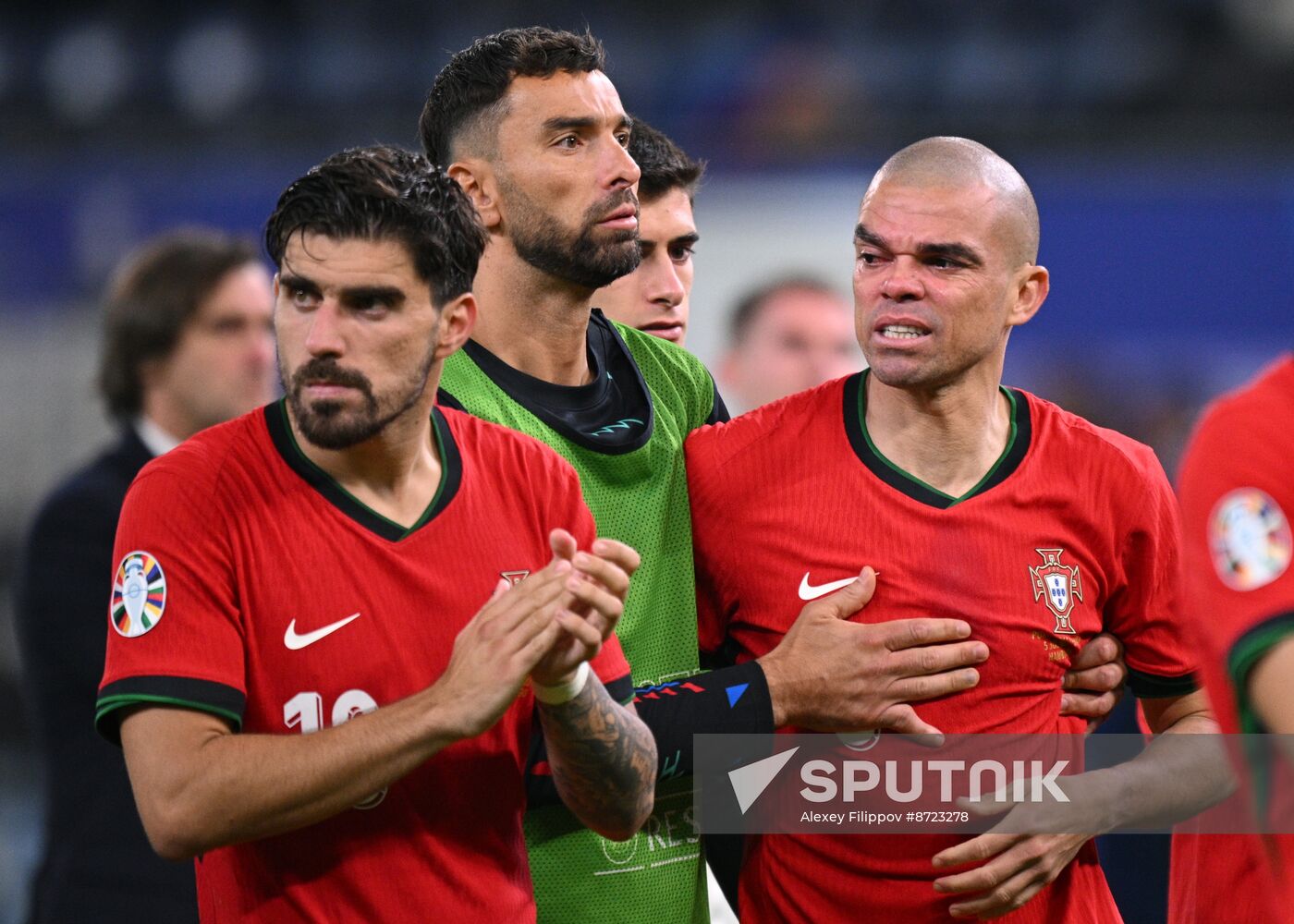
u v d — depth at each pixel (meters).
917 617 10.35
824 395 11.07
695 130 37.78
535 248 10.85
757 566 10.80
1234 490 6.50
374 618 8.58
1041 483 10.54
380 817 8.52
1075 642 10.54
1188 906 11.33
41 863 13.59
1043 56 40.38
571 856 10.53
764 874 10.94
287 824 8.02
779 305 21.94
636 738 8.99
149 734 8.12
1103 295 28.69
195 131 36.56
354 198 8.19
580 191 10.77
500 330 11.13
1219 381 28.33
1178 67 39.69
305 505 8.66
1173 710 11.31
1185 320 28.47
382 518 8.73
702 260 28.03
